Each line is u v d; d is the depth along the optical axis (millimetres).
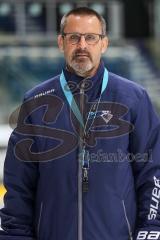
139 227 2914
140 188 2943
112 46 16109
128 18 17594
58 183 2871
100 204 2830
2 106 13586
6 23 16578
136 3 17578
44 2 16766
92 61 2896
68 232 2846
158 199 2893
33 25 16703
